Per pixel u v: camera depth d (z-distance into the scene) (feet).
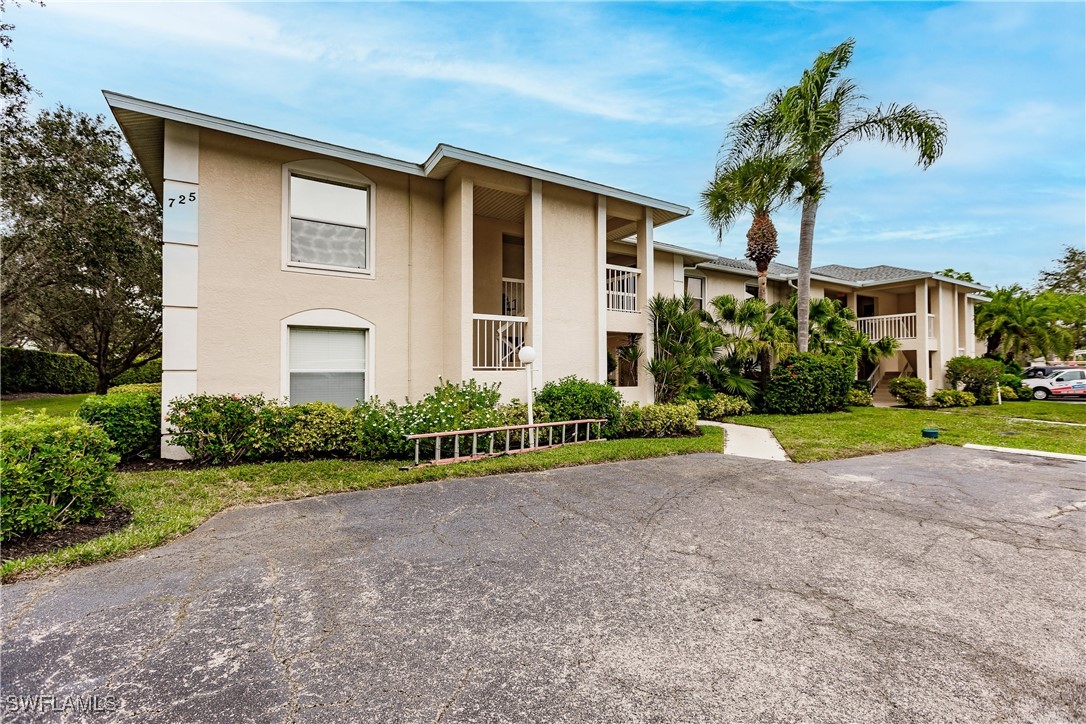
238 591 11.39
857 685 8.20
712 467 25.70
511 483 21.84
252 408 24.61
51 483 14.49
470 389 29.89
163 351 24.85
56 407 48.80
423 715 7.39
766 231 53.16
